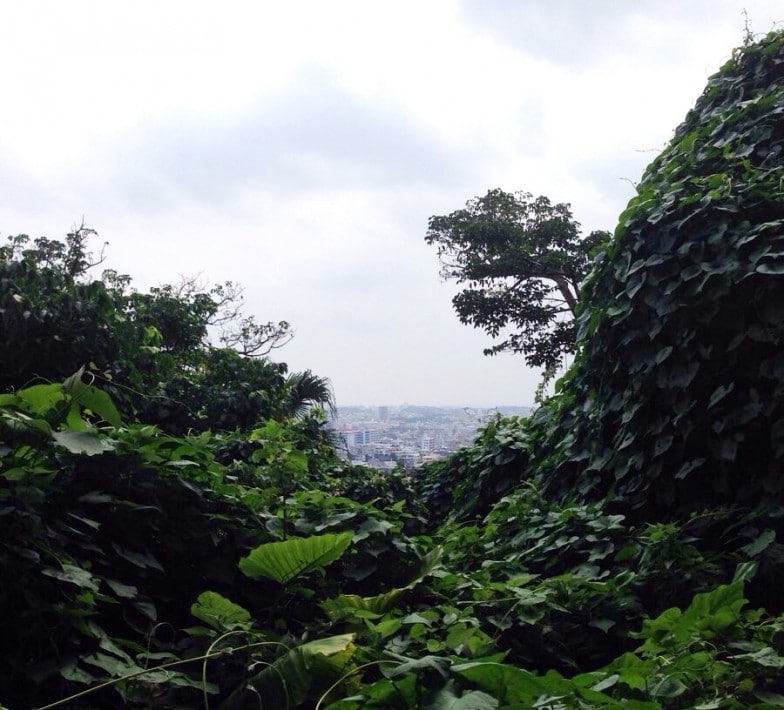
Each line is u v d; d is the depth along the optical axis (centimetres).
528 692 190
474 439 680
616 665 229
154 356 652
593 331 452
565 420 502
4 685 207
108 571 257
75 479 261
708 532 357
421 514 629
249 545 301
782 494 350
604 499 407
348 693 219
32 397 258
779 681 209
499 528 421
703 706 190
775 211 393
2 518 215
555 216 1808
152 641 247
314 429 778
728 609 243
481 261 1798
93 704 220
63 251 1128
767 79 501
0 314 523
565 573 337
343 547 276
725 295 379
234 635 247
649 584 312
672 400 389
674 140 545
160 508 274
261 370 847
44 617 216
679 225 405
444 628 263
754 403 365
